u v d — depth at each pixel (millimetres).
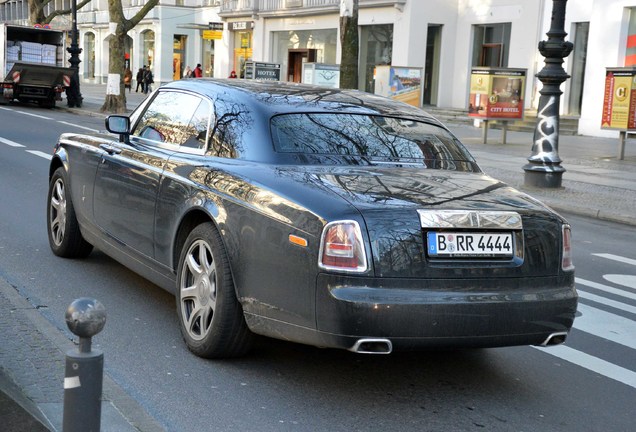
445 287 4016
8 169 13102
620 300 7102
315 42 39469
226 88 5355
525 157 19453
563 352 5438
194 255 4863
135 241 5594
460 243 4086
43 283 6281
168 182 5152
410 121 5406
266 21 42750
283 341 5191
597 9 26453
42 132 20750
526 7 30750
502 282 4148
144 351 4898
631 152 21594
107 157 6070
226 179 4660
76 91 33031
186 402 4172
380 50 35406
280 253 4137
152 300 6004
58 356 4508
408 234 3988
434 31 34250
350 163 4785
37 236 8023
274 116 4930
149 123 5934
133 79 54781
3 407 3635
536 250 4281
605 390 4746
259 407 4156
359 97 5621
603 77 26281
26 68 31531
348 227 3941
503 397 4512
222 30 46594
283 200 4219
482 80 22703
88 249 7027
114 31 30391
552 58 14141
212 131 5133
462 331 4000
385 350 3939
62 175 6910
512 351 5383
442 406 4316
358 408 4215
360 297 3861
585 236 10773
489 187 4648
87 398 2680
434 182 4555
